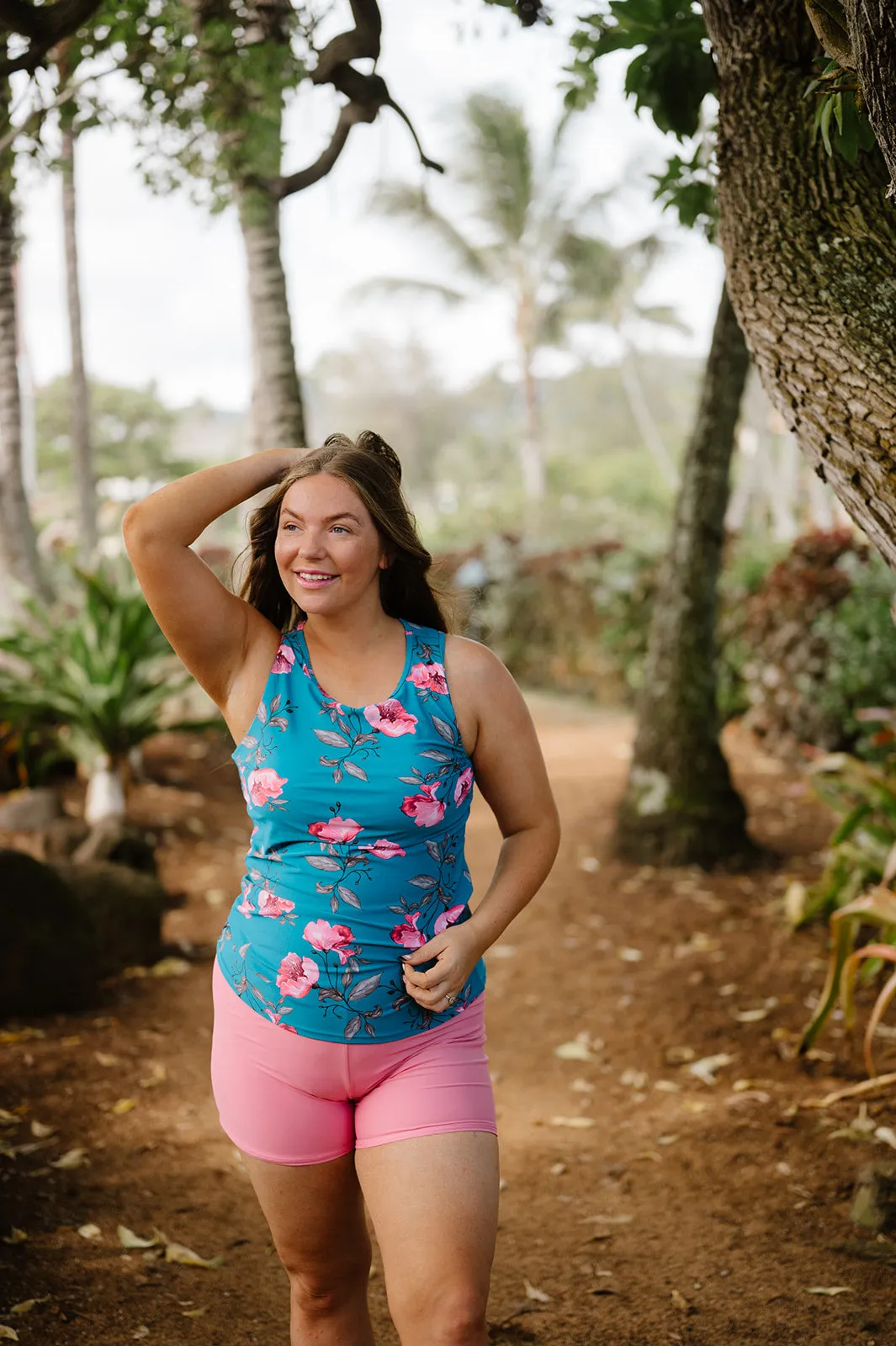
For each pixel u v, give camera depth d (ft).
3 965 15.14
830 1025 14.61
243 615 6.79
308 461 6.62
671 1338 8.57
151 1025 15.26
